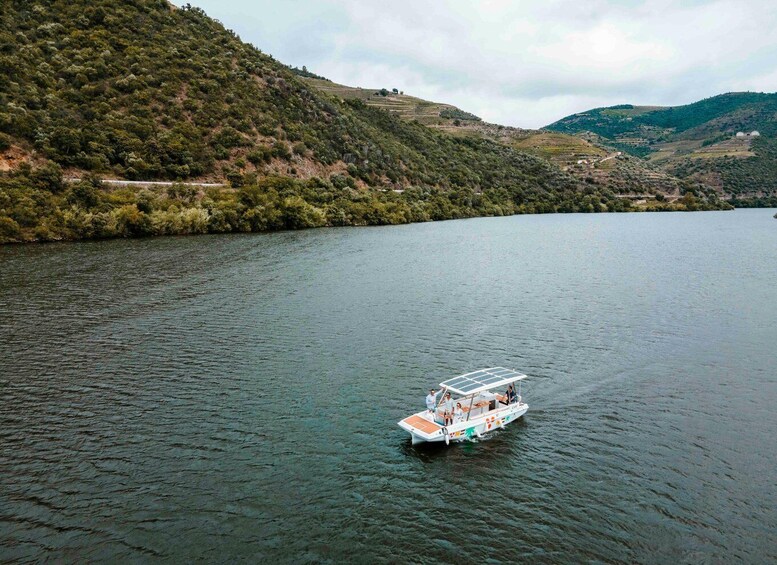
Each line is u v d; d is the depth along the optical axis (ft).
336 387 136.05
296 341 169.07
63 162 431.02
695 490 96.02
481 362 154.10
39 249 329.31
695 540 83.61
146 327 179.52
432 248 374.43
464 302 219.82
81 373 141.90
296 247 361.71
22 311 194.49
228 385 136.15
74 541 81.82
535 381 142.00
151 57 598.34
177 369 145.48
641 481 98.58
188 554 79.71
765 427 118.62
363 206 545.03
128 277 253.44
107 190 423.23
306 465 102.32
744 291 244.42
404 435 114.42
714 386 139.54
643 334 180.45
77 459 102.73
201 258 309.22
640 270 297.94
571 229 535.19
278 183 509.76
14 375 139.85
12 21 560.61
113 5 651.66
